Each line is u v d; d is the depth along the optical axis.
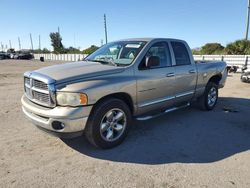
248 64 18.44
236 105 7.39
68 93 3.61
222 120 5.86
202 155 4.00
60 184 3.12
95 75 3.97
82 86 3.68
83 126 3.73
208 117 6.09
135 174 3.38
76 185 3.10
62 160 3.75
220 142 4.55
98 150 4.11
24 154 3.92
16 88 10.26
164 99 5.09
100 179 3.24
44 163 3.65
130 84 4.28
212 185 3.13
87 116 3.74
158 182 3.18
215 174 3.40
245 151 4.18
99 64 4.52
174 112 6.49
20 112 6.27
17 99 7.91
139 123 5.55
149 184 3.13
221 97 8.62
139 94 4.49
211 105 6.71
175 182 3.19
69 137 3.76
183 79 5.49
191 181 3.21
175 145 4.38
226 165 3.67
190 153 4.07
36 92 3.99
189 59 5.80
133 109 4.52
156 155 3.97
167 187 3.07
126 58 4.68
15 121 5.52
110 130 4.16
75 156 3.89
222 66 6.98
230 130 5.19
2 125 5.25
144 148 4.23
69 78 3.76
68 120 3.58
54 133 3.77
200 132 5.05
